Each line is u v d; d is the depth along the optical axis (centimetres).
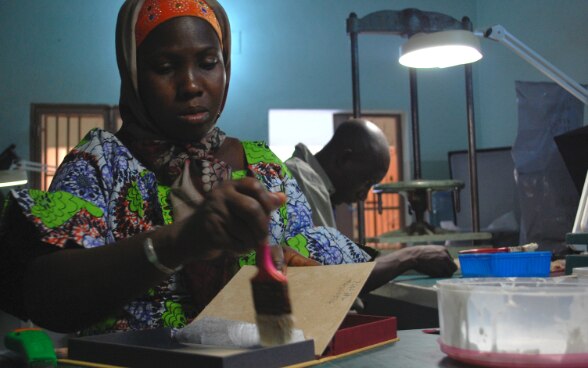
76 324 74
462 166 337
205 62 90
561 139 184
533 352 52
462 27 247
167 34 88
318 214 182
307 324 66
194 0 92
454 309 57
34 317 75
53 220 75
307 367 59
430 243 296
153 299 88
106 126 404
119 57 94
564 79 187
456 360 59
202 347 64
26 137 396
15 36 400
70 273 69
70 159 90
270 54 423
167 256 65
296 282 74
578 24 320
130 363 60
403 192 251
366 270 71
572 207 209
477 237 239
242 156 105
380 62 435
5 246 76
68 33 404
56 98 400
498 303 54
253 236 58
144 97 92
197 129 92
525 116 218
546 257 112
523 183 218
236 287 79
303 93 425
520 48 186
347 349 65
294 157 202
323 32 430
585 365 51
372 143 210
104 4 408
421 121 438
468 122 254
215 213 58
